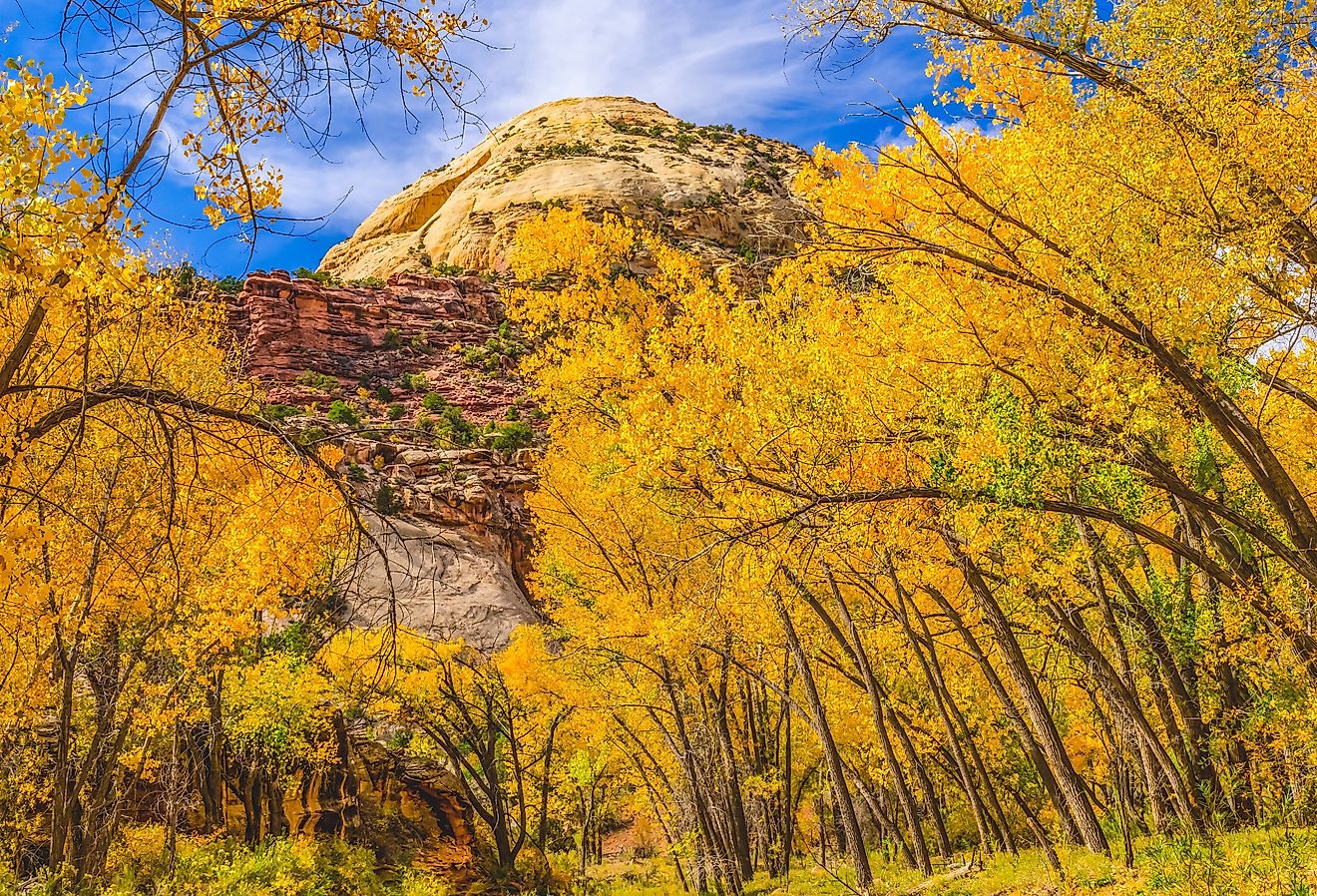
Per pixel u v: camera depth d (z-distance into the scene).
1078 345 6.80
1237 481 8.95
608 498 12.13
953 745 12.97
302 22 3.67
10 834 11.99
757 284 8.37
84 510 5.90
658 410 7.51
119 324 4.28
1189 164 6.48
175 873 12.54
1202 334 6.36
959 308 6.88
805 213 7.52
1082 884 8.83
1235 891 6.72
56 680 9.36
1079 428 6.88
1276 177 6.53
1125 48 7.09
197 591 8.81
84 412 3.63
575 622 13.98
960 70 7.46
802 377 7.71
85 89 3.14
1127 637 9.41
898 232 6.91
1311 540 6.31
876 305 7.81
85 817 11.16
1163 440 7.91
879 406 7.45
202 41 3.64
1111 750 9.35
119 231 3.31
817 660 14.72
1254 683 9.41
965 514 7.23
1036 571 8.46
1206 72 6.61
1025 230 6.83
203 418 3.99
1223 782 8.94
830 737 12.57
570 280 10.80
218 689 13.66
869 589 11.80
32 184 2.96
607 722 15.95
